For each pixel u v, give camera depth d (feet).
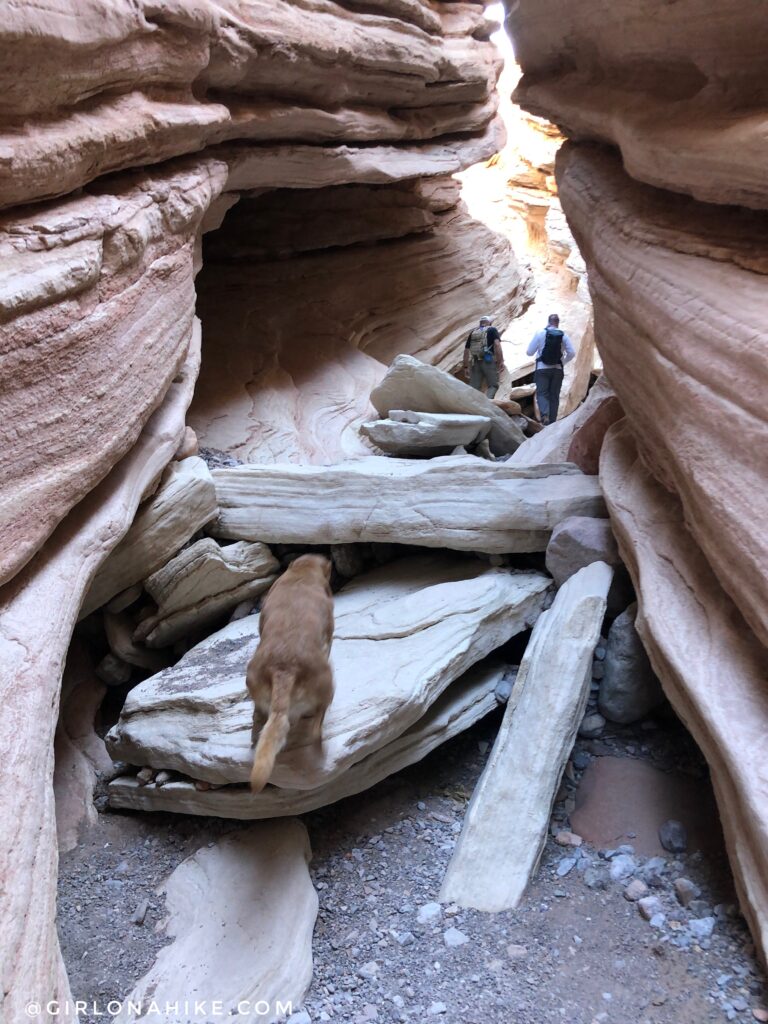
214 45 23.70
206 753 16.93
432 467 23.03
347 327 40.52
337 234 42.93
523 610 21.25
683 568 17.79
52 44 14.70
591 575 20.52
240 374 34.45
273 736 13.06
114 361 17.20
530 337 70.85
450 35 40.83
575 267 77.51
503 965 14.46
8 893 9.78
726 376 15.72
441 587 21.09
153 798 18.33
